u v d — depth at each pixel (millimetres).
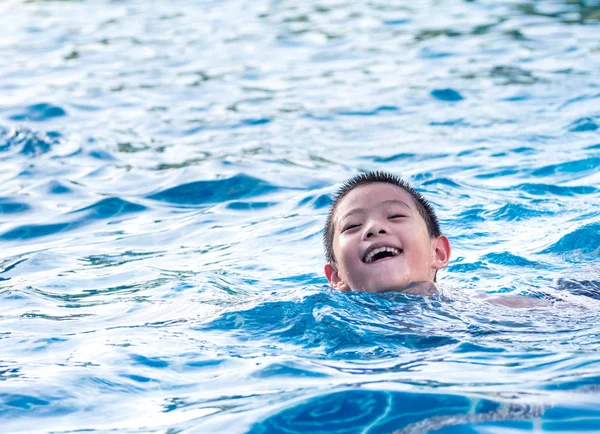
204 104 20812
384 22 30922
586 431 5172
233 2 37438
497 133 17094
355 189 8719
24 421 5695
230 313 7688
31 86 22891
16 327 7906
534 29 28078
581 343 6812
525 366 6297
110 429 5539
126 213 13023
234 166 15172
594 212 11867
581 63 22953
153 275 9945
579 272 9641
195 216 12750
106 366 6586
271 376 6285
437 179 13953
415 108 19641
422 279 8383
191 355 6789
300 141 17281
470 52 25297
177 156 16297
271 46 27781
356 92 21422
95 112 20031
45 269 10359
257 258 10594
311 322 7316
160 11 35750
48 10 37000
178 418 5648
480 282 9430
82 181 14664
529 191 13273
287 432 5379
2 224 12500
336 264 8734
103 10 36562
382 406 5605
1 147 17094
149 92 22094
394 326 7262
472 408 5523
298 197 13406
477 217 11945
